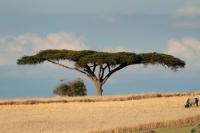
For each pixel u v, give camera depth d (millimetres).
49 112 149250
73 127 114000
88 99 184500
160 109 148125
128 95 190750
